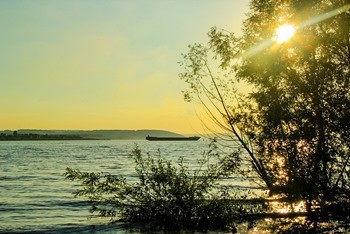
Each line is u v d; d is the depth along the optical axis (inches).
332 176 541.3
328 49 559.5
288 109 552.1
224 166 721.6
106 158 3956.7
